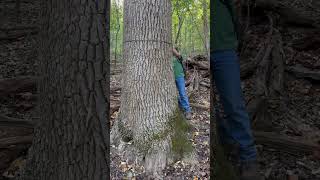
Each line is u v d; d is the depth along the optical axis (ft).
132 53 14.11
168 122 13.97
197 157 13.71
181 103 18.92
